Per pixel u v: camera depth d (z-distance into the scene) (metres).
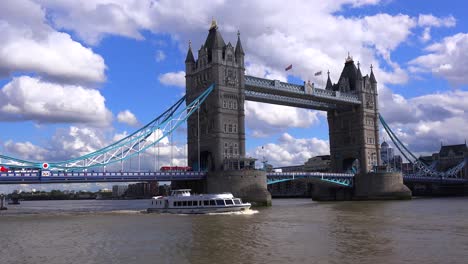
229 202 82.94
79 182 95.44
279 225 60.16
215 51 118.94
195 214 80.25
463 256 37.12
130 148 107.44
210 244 44.47
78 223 67.38
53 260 38.09
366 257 37.03
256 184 109.25
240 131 119.94
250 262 35.78
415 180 166.88
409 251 39.44
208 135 118.75
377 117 160.75
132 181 103.12
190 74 126.44
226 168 114.81
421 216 71.94
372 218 69.38
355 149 156.00
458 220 64.88
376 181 143.88
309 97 138.88
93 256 39.44
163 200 86.12
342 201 139.38
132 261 37.06
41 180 90.69
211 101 118.56
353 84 158.12
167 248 42.66
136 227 59.94
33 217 80.94
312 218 70.25
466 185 187.38
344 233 51.31
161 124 114.38
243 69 122.88
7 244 47.06
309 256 37.69
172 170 111.38
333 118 163.12
